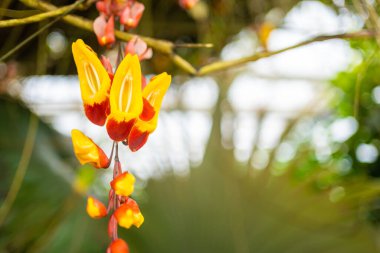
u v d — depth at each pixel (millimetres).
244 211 798
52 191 844
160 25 970
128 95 421
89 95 427
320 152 1140
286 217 795
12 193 713
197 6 950
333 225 786
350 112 1155
